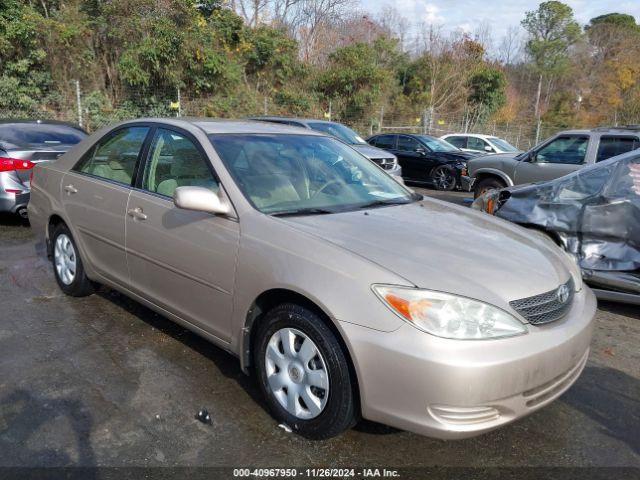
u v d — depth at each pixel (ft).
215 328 10.55
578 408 10.62
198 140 11.53
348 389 8.39
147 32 56.65
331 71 84.64
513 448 9.25
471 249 9.46
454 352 7.63
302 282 8.67
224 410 9.99
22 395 10.27
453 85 107.14
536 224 17.03
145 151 12.61
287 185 11.18
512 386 7.89
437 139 49.32
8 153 21.83
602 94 145.79
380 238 9.37
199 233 10.55
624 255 15.62
